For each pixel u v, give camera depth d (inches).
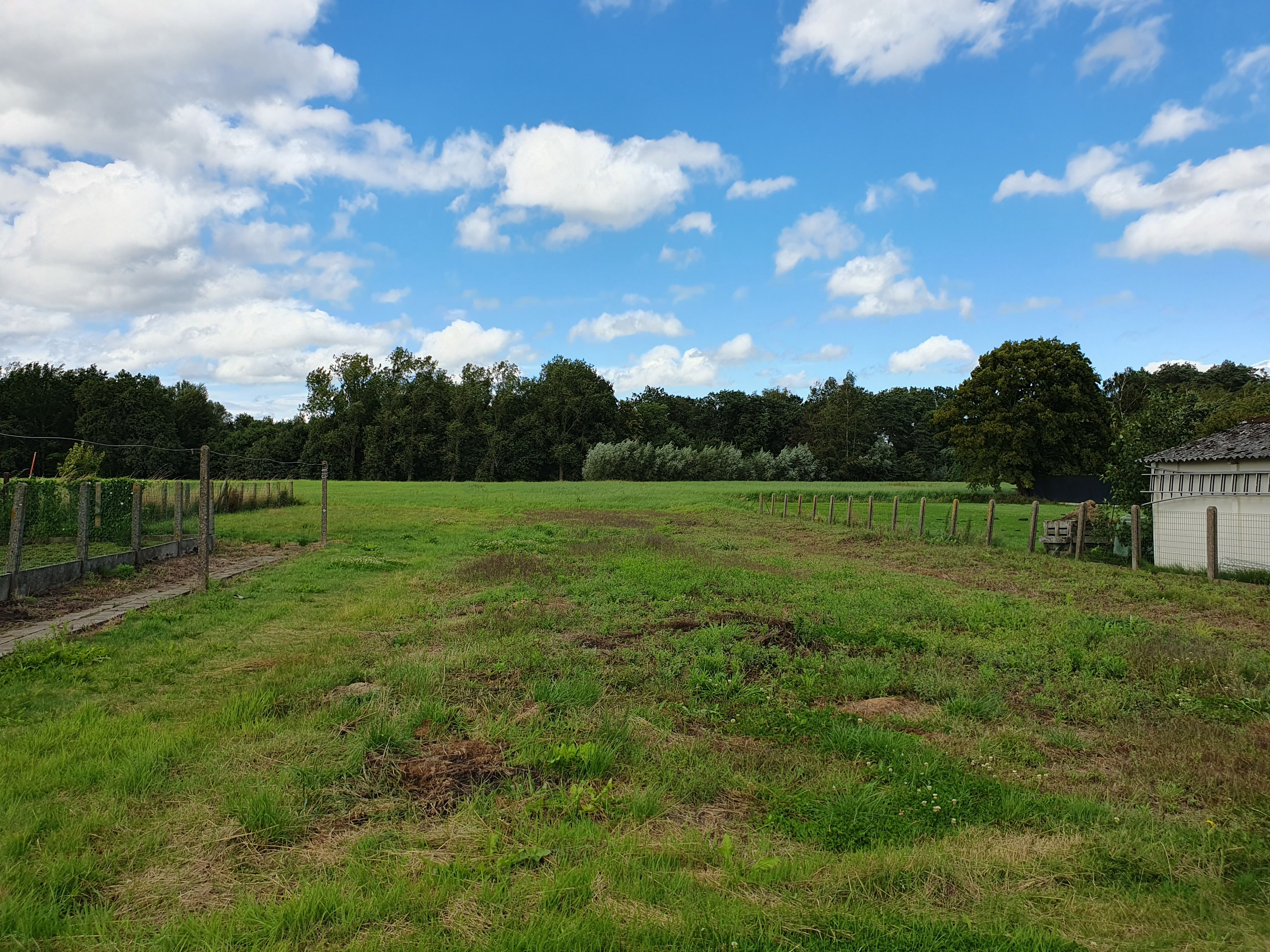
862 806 175.9
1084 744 221.3
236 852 153.3
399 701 248.1
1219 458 623.2
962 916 131.0
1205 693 264.2
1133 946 121.8
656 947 120.3
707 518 1195.3
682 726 233.6
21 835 152.1
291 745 206.5
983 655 313.1
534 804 173.0
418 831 163.2
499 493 1927.9
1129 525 729.0
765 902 135.1
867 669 291.0
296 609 421.7
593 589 484.1
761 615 386.0
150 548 619.8
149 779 182.7
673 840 158.7
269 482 1339.8
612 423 3767.2
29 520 546.0
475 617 388.8
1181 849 154.3
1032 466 1883.6
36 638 341.4
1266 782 186.2
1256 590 498.9
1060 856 151.6
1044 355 1834.4
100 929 125.1
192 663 304.5
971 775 193.2
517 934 122.0
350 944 121.1
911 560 671.8
